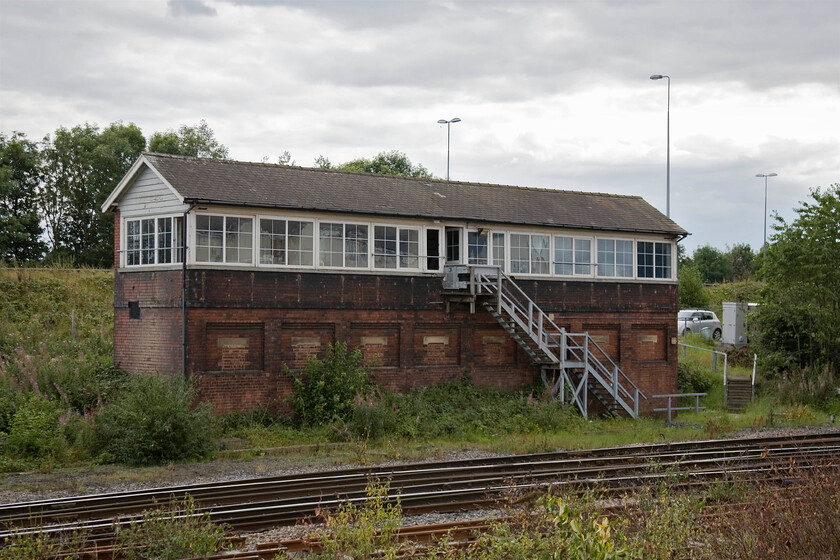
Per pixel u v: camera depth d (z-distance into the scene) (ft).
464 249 86.38
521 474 53.16
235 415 72.69
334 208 78.18
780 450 64.08
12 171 151.64
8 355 81.46
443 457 61.87
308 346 77.92
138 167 77.20
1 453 59.93
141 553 35.17
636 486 49.06
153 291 75.41
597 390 89.61
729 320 135.54
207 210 72.79
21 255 149.59
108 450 61.31
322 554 35.04
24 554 33.71
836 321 106.63
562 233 92.48
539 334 84.53
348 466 57.72
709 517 38.78
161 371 74.33
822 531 32.53
